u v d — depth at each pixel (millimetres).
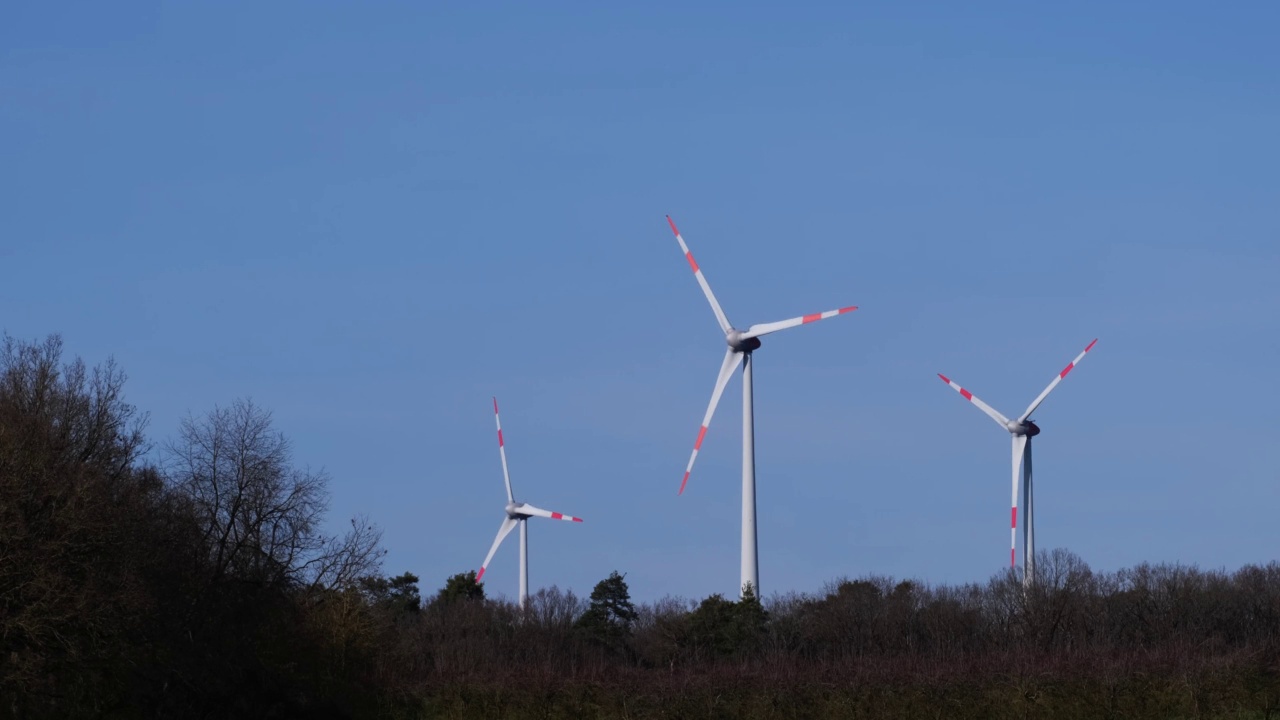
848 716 70312
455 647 99562
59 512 48469
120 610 49281
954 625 104188
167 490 59875
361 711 64438
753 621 101625
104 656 48719
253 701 56594
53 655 48094
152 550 53531
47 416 52562
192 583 56094
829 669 79125
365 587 68000
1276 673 69625
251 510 62500
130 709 52406
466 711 73500
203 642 55156
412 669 85562
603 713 72688
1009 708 68812
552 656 101625
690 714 71625
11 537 46750
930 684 71750
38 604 46375
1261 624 99062
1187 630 97438
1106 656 76812
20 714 47000
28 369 53969
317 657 61469
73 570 48875
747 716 72000
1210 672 69062
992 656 81750
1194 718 65750
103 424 54938
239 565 60750
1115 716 67000
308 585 64188
